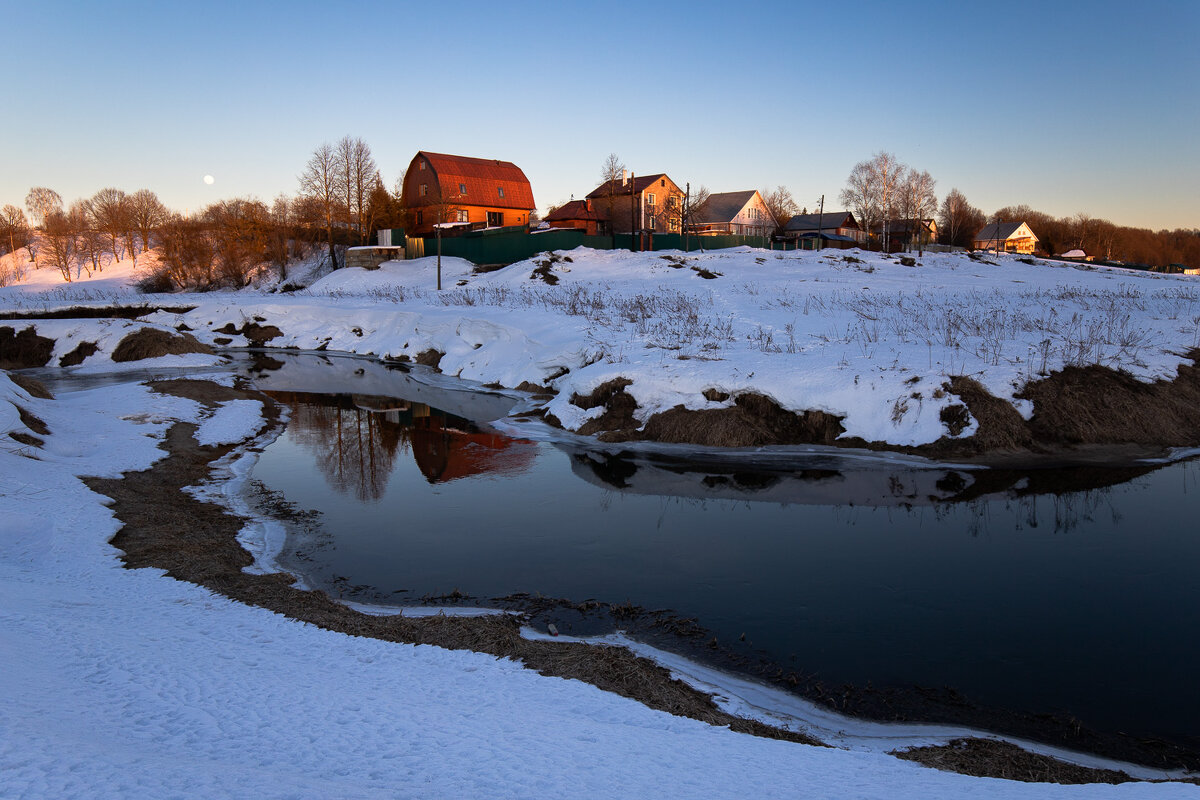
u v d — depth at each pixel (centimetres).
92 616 706
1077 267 5078
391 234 5584
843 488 1347
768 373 1745
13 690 484
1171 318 2295
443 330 3016
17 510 1019
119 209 7825
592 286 3688
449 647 720
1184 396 1673
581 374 1925
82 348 3058
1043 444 1535
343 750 459
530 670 664
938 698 676
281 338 3666
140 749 432
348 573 970
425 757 451
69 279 7038
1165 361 1803
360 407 2161
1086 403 1600
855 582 937
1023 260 5262
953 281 3725
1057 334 2023
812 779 459
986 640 784
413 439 1756
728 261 4331
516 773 432
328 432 1836
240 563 975
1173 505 1227
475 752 462
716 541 1088
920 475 1413
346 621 774
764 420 1673
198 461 1523
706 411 1697
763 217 7269
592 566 995
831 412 1636
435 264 5056
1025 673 718
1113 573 957
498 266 4828
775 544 1074
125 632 669
